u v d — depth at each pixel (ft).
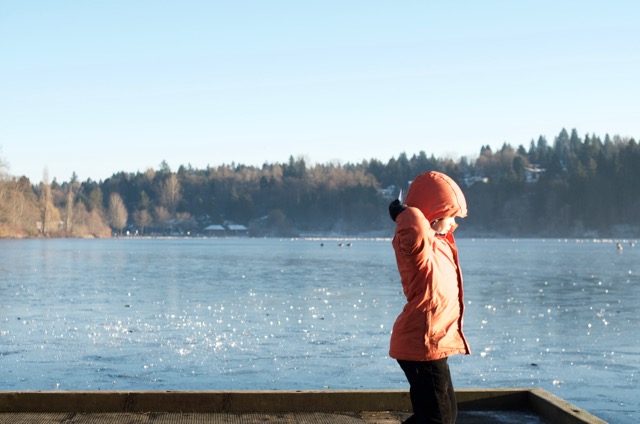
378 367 41.65
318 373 40.11
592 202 431.02
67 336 51.03
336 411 20.67
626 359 45.09
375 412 20.65
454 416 16.01
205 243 378.73
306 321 59.77
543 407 20.39
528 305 74.28
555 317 64.49
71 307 68.80
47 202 424.05
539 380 39.68
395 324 15.92
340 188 563.07
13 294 81.46
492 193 481.46
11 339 49.67
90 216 520.42
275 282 103.40
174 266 146.61
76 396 20.21
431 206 16.39
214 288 91.91
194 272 126.72
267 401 20.58
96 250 244.22
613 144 524.93
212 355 44.68
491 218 472.03
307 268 142.20
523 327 58.13
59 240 380.99
